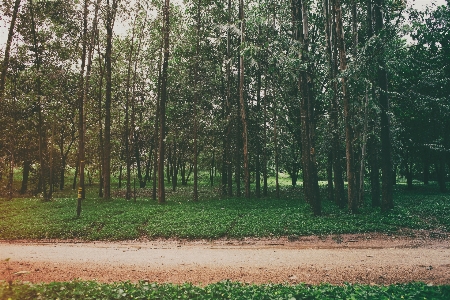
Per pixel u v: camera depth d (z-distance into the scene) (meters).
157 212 21.62
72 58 31.53
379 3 19.97
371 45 18.42
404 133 33.47
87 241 15.46
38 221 18.78
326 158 29.72
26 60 30.45
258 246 13.91
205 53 34.75
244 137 31.45
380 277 9.58
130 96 39.28
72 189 49.69
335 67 23.69
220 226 17.02
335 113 23.09
